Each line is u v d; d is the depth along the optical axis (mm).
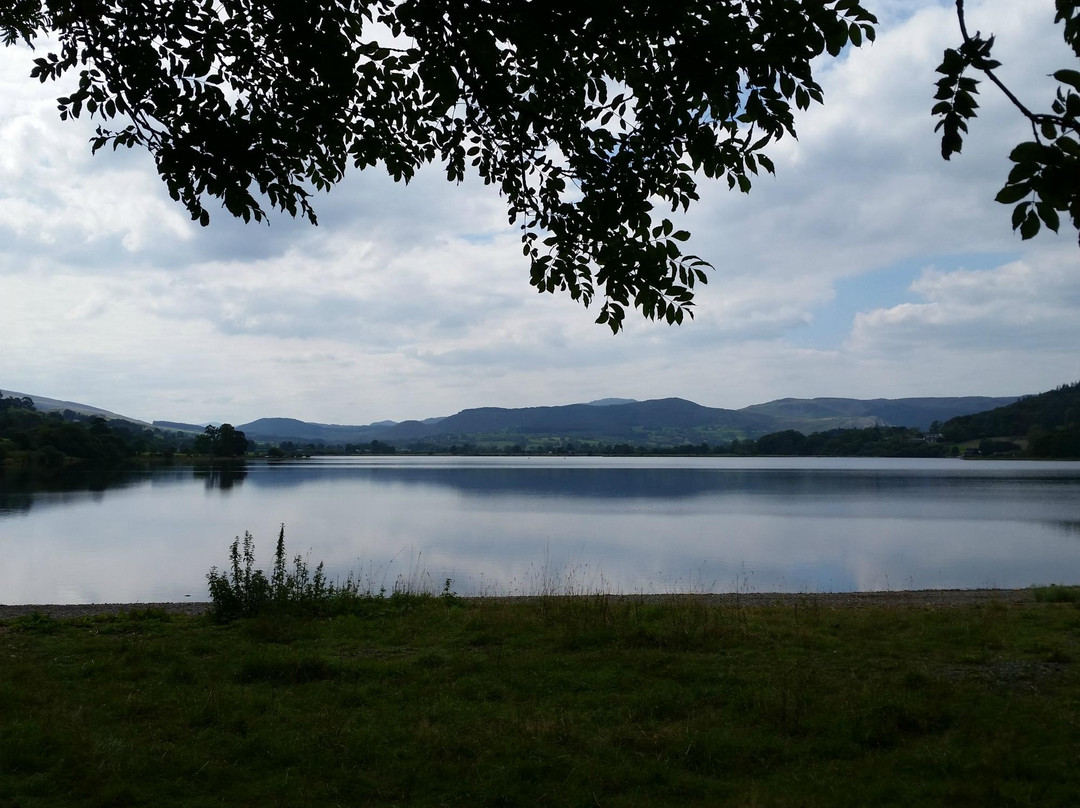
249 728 6215
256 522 44094
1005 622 10898
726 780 5398
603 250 6840
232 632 10305
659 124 6141
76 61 6918
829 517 49312
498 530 40344
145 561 27438
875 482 98438
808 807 4887
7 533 36438
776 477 114938
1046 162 3299
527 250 7641
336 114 6668
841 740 5992
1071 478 108250
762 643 9367
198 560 27797
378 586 21047
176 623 11117
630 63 5895
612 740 6000
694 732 6098
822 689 7246
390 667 8109
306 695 7125
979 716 6457
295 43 5727
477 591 20438
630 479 109188
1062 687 7383
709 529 41281
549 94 6598
